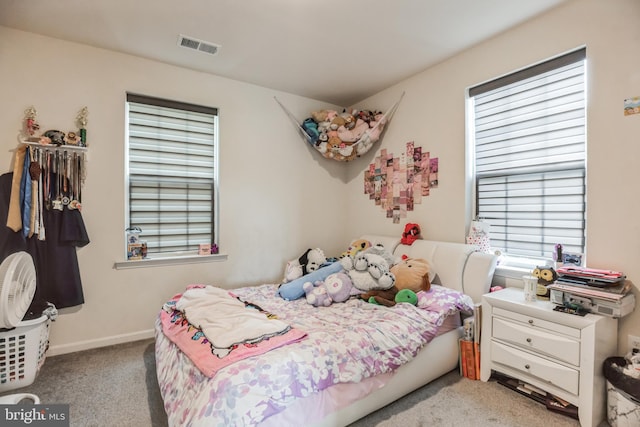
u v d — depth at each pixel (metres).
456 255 2.61
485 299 2.17
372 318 2.09
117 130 2.79
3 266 1.84
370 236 3.56
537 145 2.41
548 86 2.34
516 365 1.99
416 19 2.30
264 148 3.56
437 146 3.02
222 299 2.21
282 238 3.69
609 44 1.95
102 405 1.89
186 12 2.21
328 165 4.04
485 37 2.56
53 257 2.49
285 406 1.36
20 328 2.05
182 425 1.27
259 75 3.25
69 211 2.54
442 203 2.98
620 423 1.64
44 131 2.51
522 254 2.52
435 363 2.11
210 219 3.34
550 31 2.22
